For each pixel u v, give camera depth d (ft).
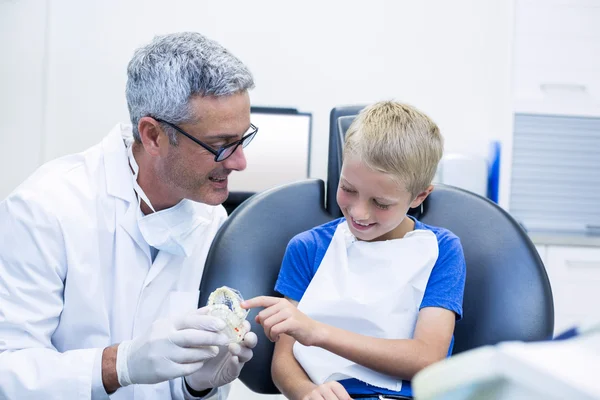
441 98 8.47
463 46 8.42
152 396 3.91
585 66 8.13
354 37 8.36
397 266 3.62
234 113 3.38
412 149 3.36
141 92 3.46
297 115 7.65
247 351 3.48
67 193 3.73
